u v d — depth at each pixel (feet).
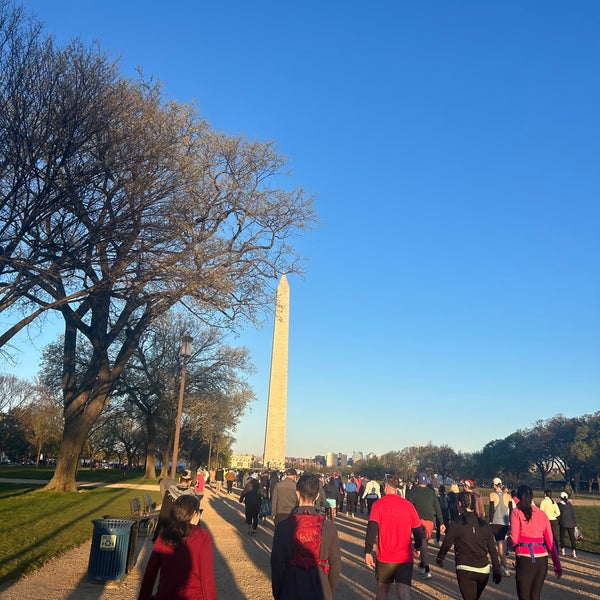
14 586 27.02
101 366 85.46
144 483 136.77
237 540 51.03
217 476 154.61
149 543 44.78
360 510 91.81
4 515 50.88
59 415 254.27
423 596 31.12
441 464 444.14
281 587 14.51
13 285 48.44
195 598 13.46
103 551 29.76
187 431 180.45
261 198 73.61
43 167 47.21
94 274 55.93
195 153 61.93
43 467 253.44
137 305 76.48
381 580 22.00
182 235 57.72
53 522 49.39
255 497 55.06
